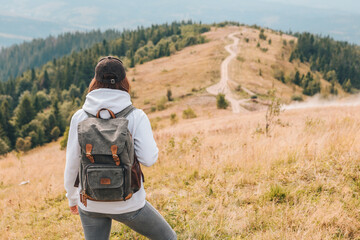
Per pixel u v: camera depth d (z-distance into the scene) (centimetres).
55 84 15038
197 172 509
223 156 566
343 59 19762
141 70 13462
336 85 17562
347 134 583
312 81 14288
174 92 9775
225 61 13825
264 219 306
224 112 7250
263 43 19512
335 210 294
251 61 14512
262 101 8619
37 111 10281
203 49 16925
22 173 995
